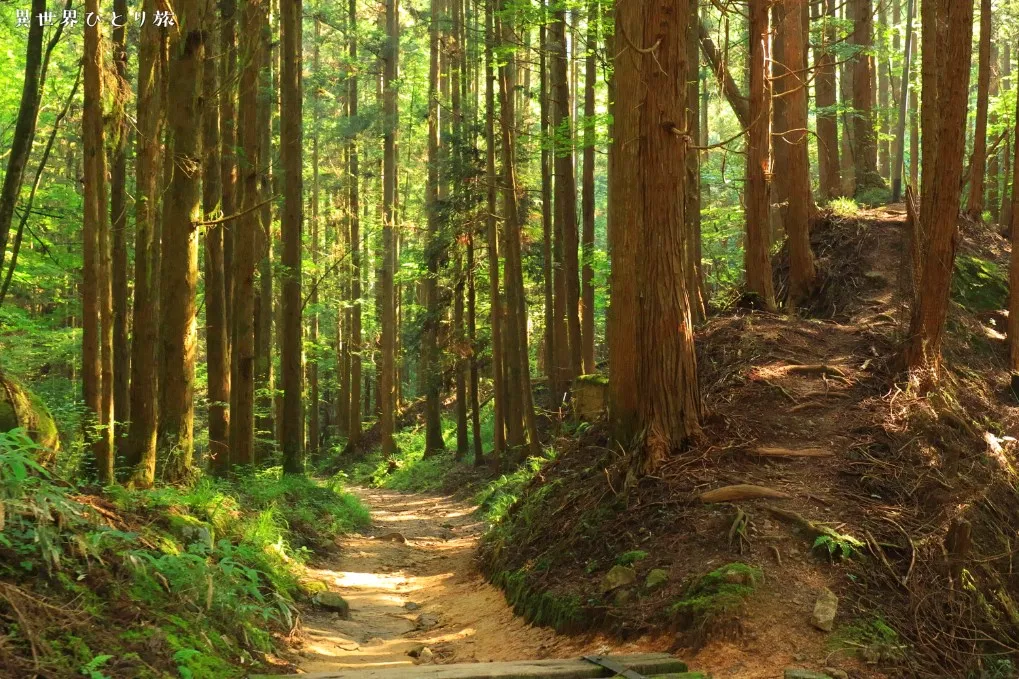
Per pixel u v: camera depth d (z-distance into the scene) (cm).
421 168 3578
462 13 2486
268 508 1138
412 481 2488
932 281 927
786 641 584
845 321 1165
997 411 952
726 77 1382
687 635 608
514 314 1931
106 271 798
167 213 987
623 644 640
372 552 1273
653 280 854
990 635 644
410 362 3712
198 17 946
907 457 809
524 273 2236
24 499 506
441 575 1103
